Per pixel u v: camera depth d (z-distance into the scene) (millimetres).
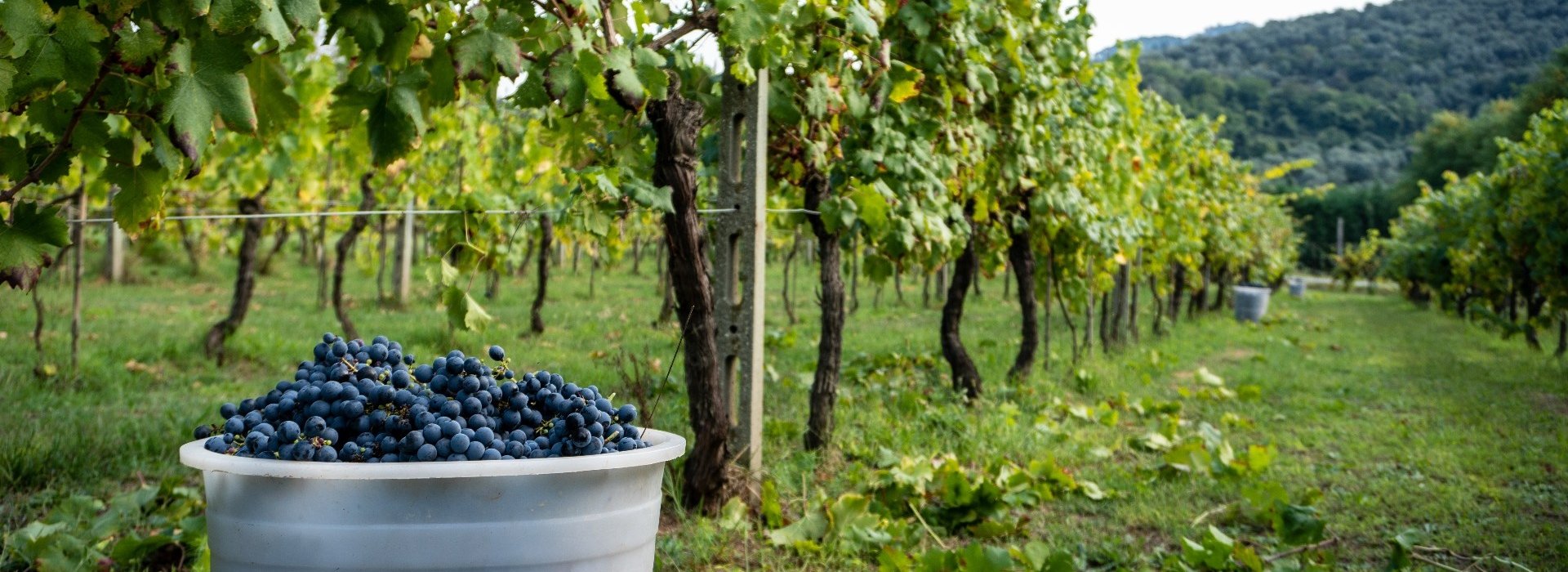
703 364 4543
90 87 1981
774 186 5871
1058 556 3721
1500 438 7051
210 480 2275
